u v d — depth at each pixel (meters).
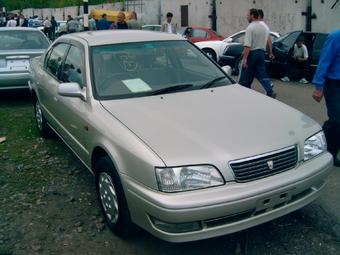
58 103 4.86
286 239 3.54
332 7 17.33
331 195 4.28
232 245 3.47
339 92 4.79
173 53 4.64
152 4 30.11
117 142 3.35
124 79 4.18
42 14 54.47
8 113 7.70
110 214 3.65
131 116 3.59
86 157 4.10
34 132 6.54
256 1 21.08
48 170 5.06
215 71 4.71
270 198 3.08
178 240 2.97
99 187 3.82
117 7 37.38
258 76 8.00
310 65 11.30
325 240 3.52
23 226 3.83
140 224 3.19
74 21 23.61
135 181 3.13
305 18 18.66
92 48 4.42
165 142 3.15
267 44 8.62
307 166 3.37
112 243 3.54
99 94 4.00
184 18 26.62
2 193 4.48
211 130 3.31
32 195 4.43
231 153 3.06
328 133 4.93
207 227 2.99
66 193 4.45
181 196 2.91
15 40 8.43
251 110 3.75
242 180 3.05
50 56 5.66
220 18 23.62
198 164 2.98
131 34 4.84
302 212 3.96
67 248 3.49
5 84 7.96
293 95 9.45
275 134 3.35
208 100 3.95
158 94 4.07
